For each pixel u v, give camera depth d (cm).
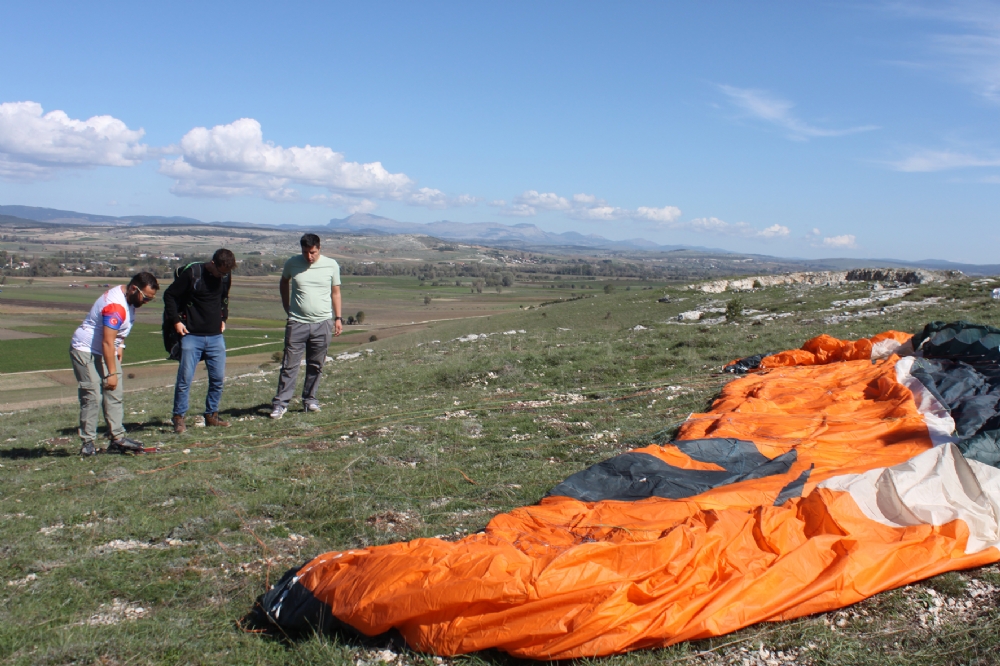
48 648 360
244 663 352
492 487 620
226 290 951
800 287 4119
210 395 972
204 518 556
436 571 364
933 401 724
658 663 339
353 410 1063
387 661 352
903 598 391
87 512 582
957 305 2147
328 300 1059
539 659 342
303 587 392
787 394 859
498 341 2259
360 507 573
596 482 553
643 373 1238
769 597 373
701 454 605
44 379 4728
